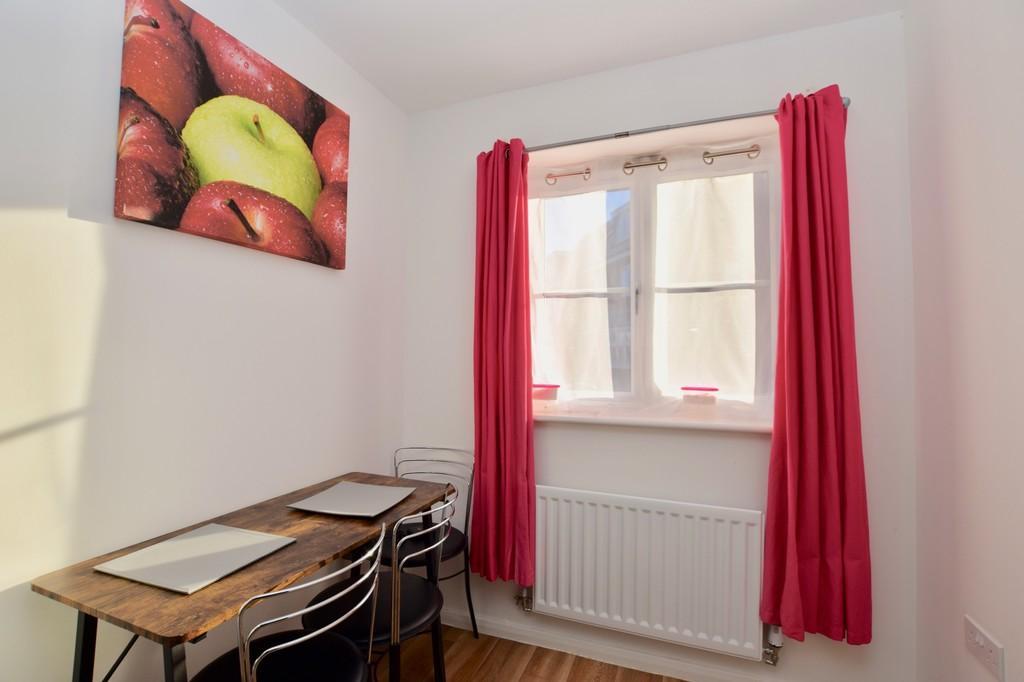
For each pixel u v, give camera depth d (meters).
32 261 1.04
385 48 1.91
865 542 1.53
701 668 1.81
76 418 1.12
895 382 1.63
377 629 1.29
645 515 1.82
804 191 1.59
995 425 1.19
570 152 2.04
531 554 1.93
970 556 1.29
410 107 2.36
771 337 1.83
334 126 1.88
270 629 1.63
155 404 1.29
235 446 1.51
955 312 1.37
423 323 2.34
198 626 0.83
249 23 1.56
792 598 1.54
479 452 2.04
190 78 1.34
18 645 1.02
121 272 1.21
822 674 1.68
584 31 1.80
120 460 1.21
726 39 1.84
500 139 2.23
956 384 1.36
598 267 2.08
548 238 2.17
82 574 1.05
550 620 2.03
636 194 2.04
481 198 2.07
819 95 1.61
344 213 1.92
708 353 1.91
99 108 1.16
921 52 1.54
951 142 1.38
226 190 1.44
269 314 1.64
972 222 1.28
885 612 1.62
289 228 1.67
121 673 1.19
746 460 1.77
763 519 1.68
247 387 1.55
